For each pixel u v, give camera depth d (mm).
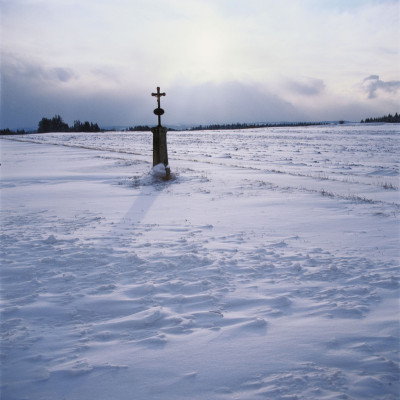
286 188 13805
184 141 60094
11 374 2852
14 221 8977
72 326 3709
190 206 10891
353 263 5656
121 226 8461
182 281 4984
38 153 35531
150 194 13117
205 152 37406
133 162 23750
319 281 4973
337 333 3498
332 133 79875
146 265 5602
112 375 2850
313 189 14195
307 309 4090
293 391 2643
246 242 7070
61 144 48125
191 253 6195
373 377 2781
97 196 12836
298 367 2947
